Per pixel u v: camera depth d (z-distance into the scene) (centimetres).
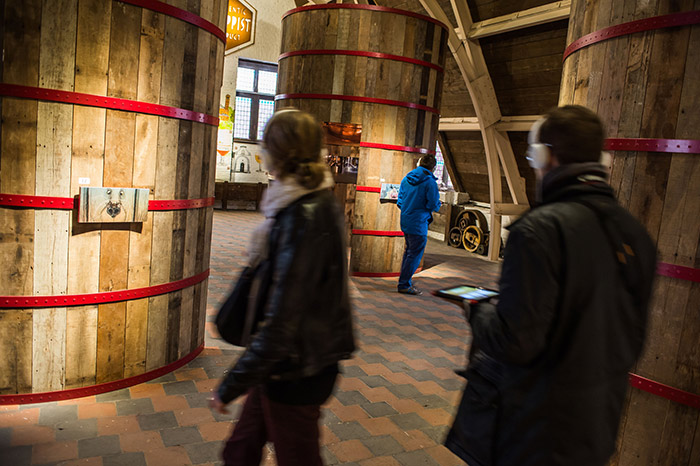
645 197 247
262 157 172
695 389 233
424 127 727
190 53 334
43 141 286
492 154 888
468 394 161
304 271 154
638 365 251
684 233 234
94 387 321
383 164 710
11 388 301
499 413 148
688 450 236
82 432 277
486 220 1034
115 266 318
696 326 232
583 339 133
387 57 683
